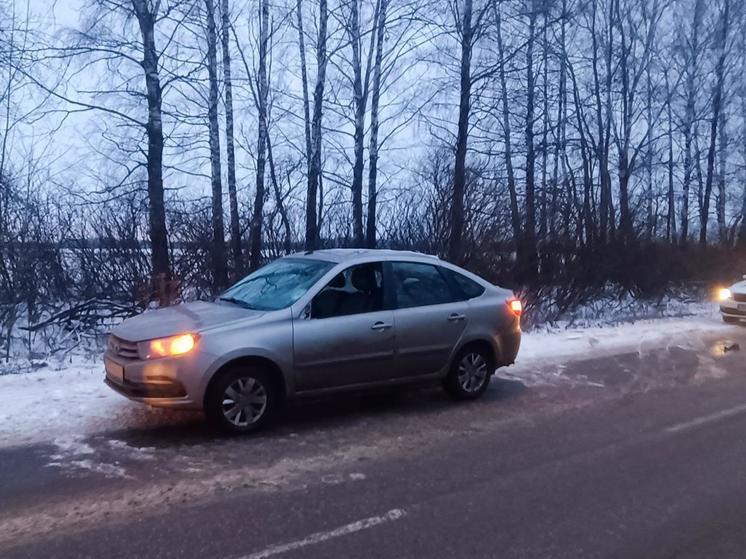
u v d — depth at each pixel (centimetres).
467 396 826
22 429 676
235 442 655
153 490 538
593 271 1669
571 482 574
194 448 636
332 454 631
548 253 1577
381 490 549
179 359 638
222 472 579
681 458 638
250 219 1324
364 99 1719
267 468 591
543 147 2128
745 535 482
